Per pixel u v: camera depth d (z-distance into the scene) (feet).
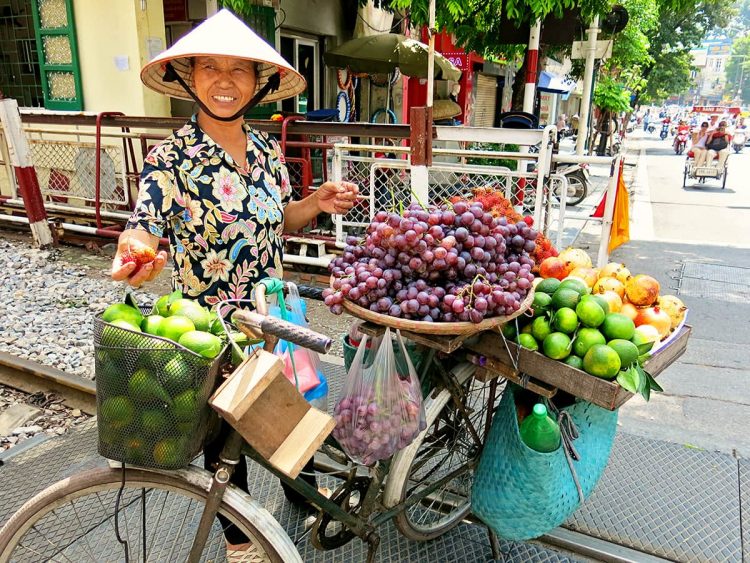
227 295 6.67
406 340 6.86
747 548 7.80
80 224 22.98
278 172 7.27
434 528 7.48
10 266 18.88
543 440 5.91
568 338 5.93
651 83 93.45
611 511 8.46
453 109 29.43
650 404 11.65
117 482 5.24
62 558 7.49
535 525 6.31
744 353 14.03
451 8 20.58
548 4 19.63
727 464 9.58
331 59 24.80
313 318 15.48
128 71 22.63
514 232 6.09
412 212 5.60
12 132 19.27
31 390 11.84
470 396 7.68
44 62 24.26
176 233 6.45
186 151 6.27
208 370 4.52
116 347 4.42
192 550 5.30
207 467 6.22
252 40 6.22
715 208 35.40
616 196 15.92
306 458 4.85
